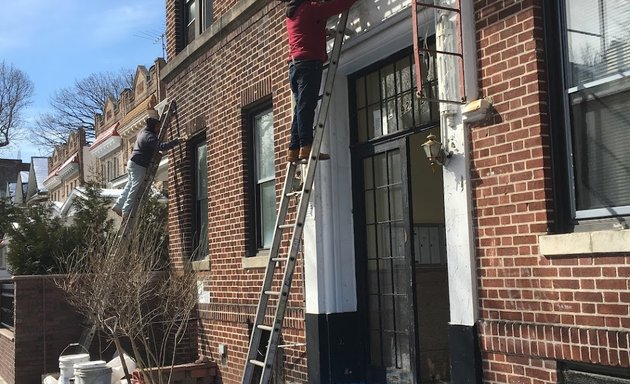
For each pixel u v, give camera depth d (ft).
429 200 23.89
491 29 16.92
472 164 17.30
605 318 13.98
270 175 28.68
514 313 16.07
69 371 28.37
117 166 93.20
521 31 16.12
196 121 34.45
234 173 30.48
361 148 23.91
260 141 29.55
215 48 32.45
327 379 22.98
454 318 17.51
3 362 40.04
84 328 35.14
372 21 21.21
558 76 15.87
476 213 17.16
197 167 35.91
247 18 29.32
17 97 236.22
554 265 15.11
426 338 23.17
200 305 33.35
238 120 30.19
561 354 14.76
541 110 15.66
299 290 24.88
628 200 14.44
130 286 27.09
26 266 38.83
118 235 32.55
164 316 31.86
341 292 23.44
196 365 31.07
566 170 15.62
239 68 30.09
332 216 23.57
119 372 30.22
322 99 21.15
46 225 41.14
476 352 16.84
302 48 20.61
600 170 14.99
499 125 16.58
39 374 35.12
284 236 25.77
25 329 35.12
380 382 22.74
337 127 24.03
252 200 29.68
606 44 14.93
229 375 30.19
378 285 23.22
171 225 37.47
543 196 15.46
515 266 16.05
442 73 18.12
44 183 149.79
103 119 107.86
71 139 127.65
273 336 19.56
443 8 17.31
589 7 15.33
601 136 14.99
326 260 23.47
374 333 23.34
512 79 16.30
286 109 26.20
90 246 30.63
